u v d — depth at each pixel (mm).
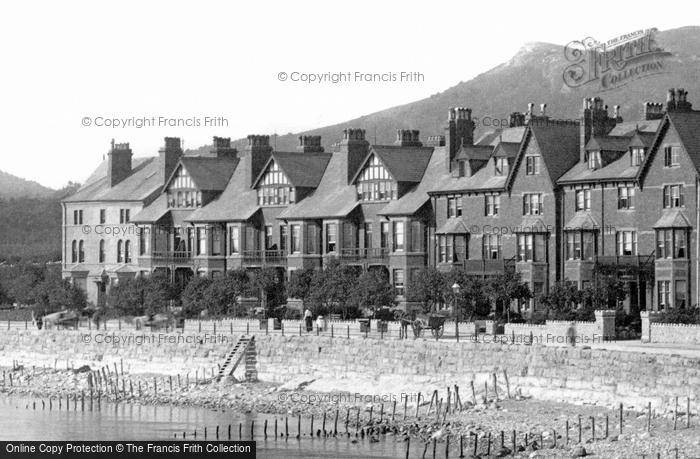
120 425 117062
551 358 112500
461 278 145375
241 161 191125
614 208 144500
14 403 132750
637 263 140375
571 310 139000
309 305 154750
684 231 137250
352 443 103875
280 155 179125
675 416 99438
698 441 94750
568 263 148000
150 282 172125
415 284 147875
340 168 176875
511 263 151750
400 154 168750
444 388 119750
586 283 145875
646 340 123750
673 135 138750
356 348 127875
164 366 145500
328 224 171750
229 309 163500
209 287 165375
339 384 128250
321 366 131125
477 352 117938
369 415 114875
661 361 104375
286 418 107750
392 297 152375
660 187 139875
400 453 99438
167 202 191000
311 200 176125
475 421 107188
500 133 167750
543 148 151625
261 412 121000
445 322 136625
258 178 181250
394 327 135750
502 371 115938
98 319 161625
